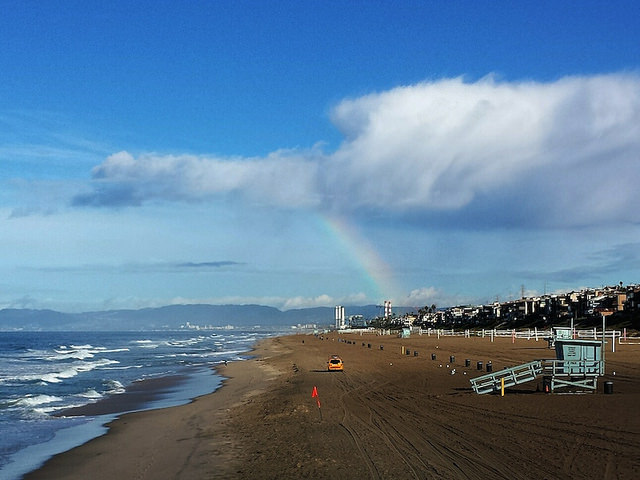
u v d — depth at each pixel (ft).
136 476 62.49
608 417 81.76
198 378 192.54
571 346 118.62
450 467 57.88
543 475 53.42
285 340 606.55
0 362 291.79
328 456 64.44
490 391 117.91
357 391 129.90
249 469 61.41
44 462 71.77
